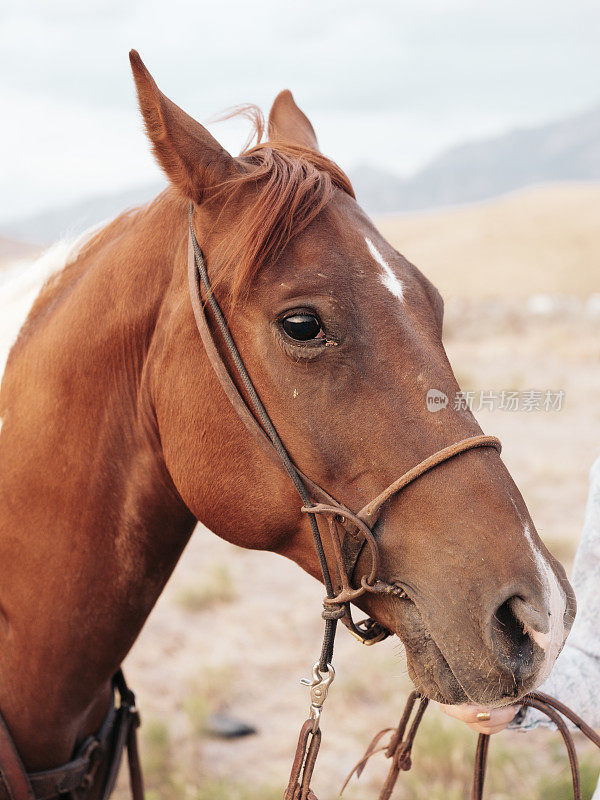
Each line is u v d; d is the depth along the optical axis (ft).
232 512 5.92
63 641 6.38
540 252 185.68
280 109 7.61
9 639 6.50
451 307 76.48
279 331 5.42
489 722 5.81
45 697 6.48
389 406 5.32
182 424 5.94
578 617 6.29
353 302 5.38
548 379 46.96
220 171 5.75
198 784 12.92
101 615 6.42
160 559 6.61
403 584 5.30
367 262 5.56
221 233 5.77
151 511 6.42
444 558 5.13
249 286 5.50
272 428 5.57
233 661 16.84
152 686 15.88
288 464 5.53
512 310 73.87
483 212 234.17
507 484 5.29
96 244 7.04
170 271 6.20
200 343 5.84
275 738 14.33
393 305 5.45
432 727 13.57
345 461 5.42
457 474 5.21
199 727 14.17
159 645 17.58
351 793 12.77
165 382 6.04
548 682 6.13
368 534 5.28
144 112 5.63
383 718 14.83
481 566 5.04
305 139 7.13
